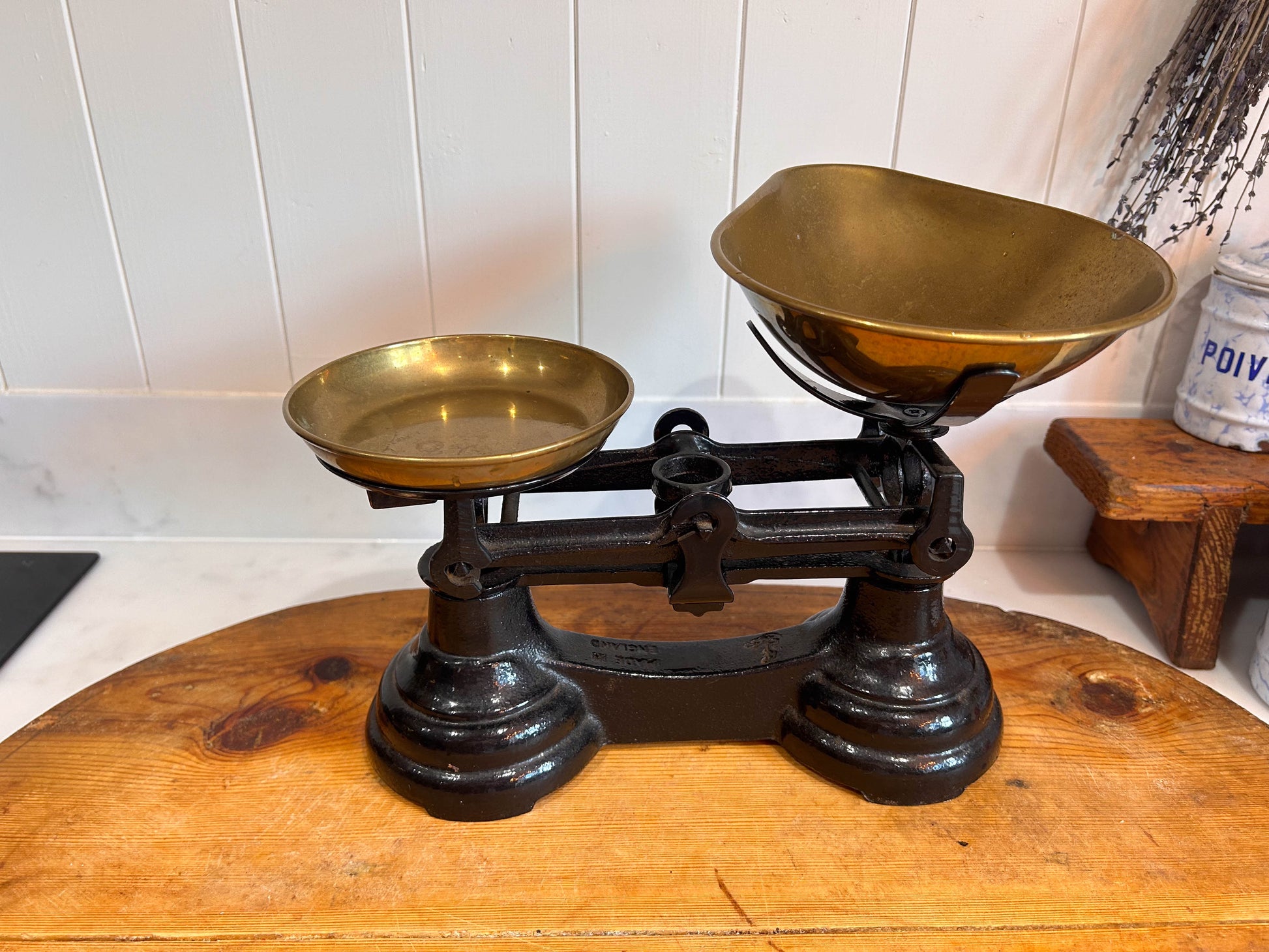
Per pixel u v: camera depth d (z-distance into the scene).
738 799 0.83
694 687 0.85
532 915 0.72
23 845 0.77
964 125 1.09
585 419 0.78
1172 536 1.12
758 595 1.10
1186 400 1.17
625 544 0.77
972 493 1.31
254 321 1.17
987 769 0.85
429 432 0.77
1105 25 1.04
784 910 0.72
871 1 1.02
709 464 0.81
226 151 1.08
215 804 0.81
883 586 0.83
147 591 1.22
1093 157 1.10
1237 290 1.08
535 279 1.15
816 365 0.72
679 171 1.10
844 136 1.09
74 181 1.08
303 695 0.94
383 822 0.80
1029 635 1.04
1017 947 0.70
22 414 1.21
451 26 1.02
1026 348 0.62
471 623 0.80
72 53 1.02
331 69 1.04
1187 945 0.70
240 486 1.27
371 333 1.18
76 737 0.88
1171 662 1.14
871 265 0.87
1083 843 0.78
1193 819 0.81
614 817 0.81
